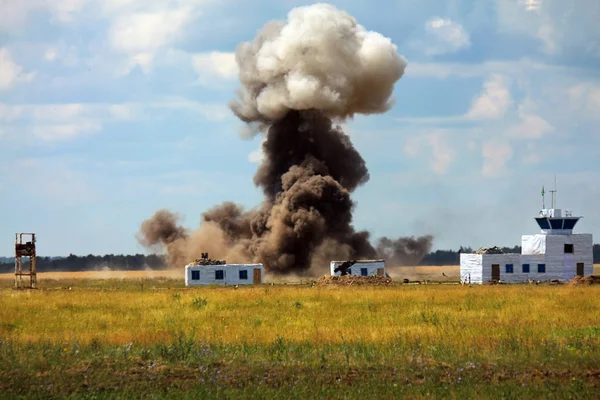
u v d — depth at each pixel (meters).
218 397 49.88
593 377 55.44
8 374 56.22
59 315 97.69
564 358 60.16
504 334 73.31
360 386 52.44
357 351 63.31
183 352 62.41
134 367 59.16
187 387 53.09
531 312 97.00
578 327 79.56
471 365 57.66
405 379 54.66
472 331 75.81
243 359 60.78
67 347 66.69
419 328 79.62
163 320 91.69
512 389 51.22
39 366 58.62
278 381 54.56
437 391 51.09
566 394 50.12
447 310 100.75
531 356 60.88
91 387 53.28
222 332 77.81
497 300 115.31
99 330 81.94
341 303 113.06
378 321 88.12
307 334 74.94
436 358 60.88
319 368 57.66
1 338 73.12
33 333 79.38
